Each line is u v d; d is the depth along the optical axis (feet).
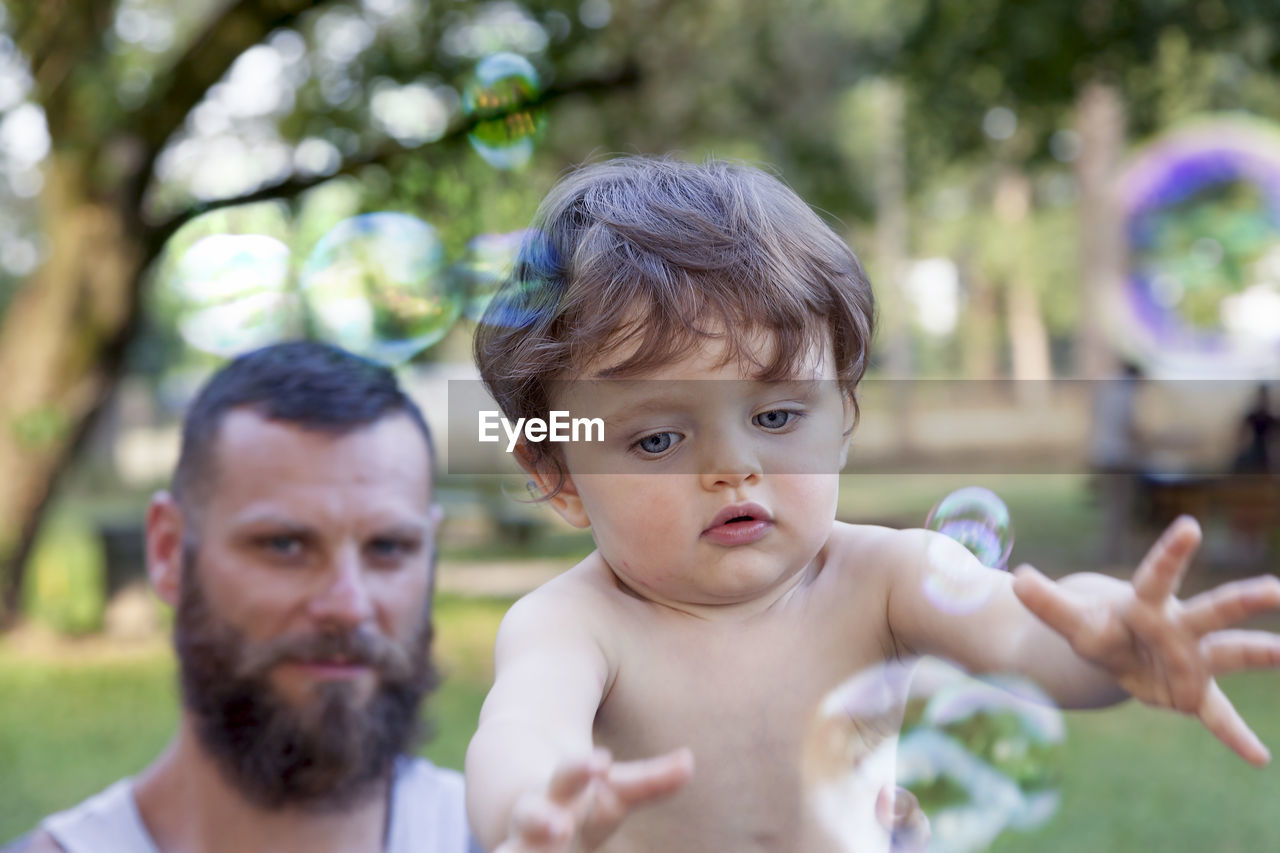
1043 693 3.27
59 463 23.75
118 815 5.05
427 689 5.39
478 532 33.58
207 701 4.94
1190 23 26.05
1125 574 23.20
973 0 28.43
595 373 3.51
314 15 22.56
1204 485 26.07
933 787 3.62
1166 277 32.58
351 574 5.04
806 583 3.82
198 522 5.06
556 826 2.06
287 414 5.03
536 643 3.41
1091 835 12.62
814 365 3.56
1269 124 31.42
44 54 21.35
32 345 23.26
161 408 72.49
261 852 4.96
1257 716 17.56
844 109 40.75
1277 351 31.71
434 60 21.81
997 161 36.52
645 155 5.33
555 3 22.15
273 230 20.70
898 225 67.41
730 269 3.60
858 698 3.61
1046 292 75.00
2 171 29.66
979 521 3.66
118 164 22.45
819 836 3.48
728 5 30.09
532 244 4.16
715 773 3.49
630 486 3.45
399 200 18.04
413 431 5.42
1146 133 30.63
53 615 24.82
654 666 3.53
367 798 5.09
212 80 21.62
